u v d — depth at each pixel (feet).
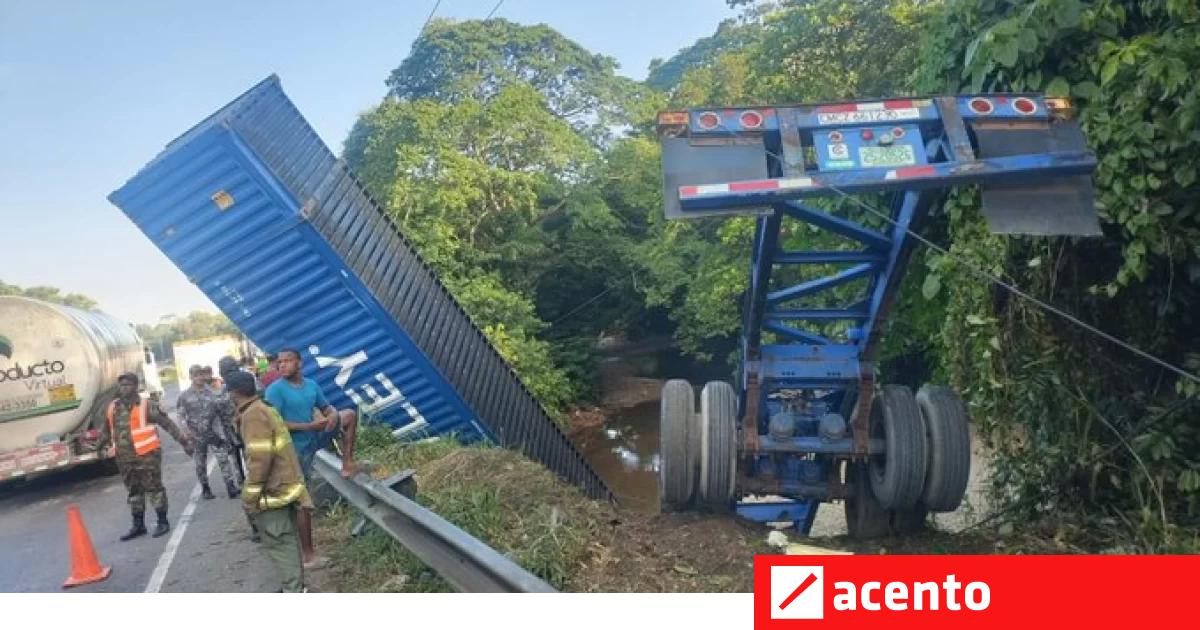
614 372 101.40
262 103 27.73
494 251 78.69
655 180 89.61
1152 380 18.88
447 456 24.25
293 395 22.33
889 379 44.11
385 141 80.79
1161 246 16.29
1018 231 14.21
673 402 21.88
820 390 22.76
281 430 17.31
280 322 26.91
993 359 19.97
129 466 26.94
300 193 25.66
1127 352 19.16
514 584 12.05
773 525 26.35
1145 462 17.28
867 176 14.21
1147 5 16.67
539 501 20.01
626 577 16.34
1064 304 19.38
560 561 16.46
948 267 20.45
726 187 14.30
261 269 26.02
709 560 17.04
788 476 22.91
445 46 104.37
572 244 89.40
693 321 75.20
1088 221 14.29
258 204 25.00
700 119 14.99
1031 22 17.08
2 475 37.06
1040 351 19.43
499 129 80.89
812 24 48.91
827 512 31.76
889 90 46.32
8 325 38.01
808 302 37.81
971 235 19.80
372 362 27.73
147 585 21.47
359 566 19.30
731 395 21.76
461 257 74.43
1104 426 18.80
